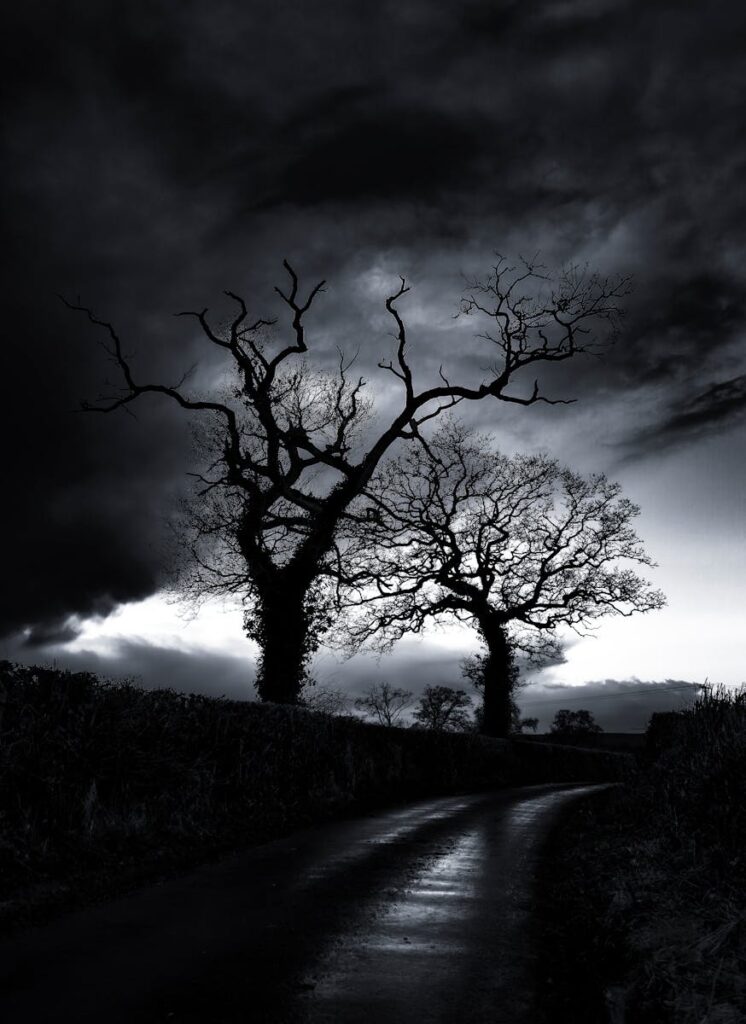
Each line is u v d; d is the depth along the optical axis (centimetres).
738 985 454
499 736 4119
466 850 1126
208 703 1341
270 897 768
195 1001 464
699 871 727
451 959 569
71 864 845
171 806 1148
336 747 1894
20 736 885
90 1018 433
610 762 4722
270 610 2814
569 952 595
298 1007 459
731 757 896
